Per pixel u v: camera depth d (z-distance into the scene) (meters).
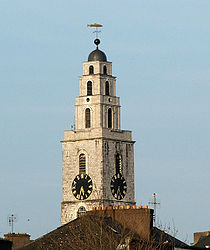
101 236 197.62
